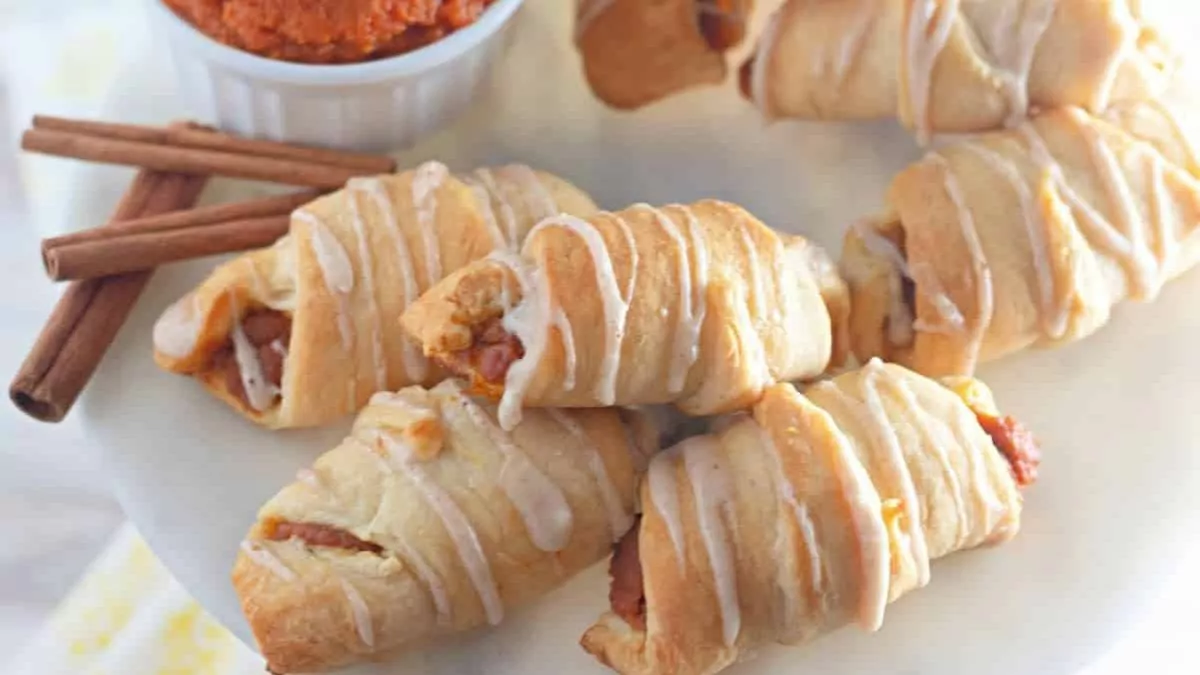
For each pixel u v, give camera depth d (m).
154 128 0.58
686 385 0.53
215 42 0.55
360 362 0.54
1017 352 0.57
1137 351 0.56
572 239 0.52
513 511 0.52
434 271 0.54
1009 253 0.55
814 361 0.54
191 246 0.56
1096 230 0.55
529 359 0.51
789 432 0.52
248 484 0.54
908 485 0.52
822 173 0.59
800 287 0.54
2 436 0.59
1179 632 0.57
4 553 0.59
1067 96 0.57
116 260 0.55
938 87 0.57
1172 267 0.56
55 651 0.58
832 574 0.51
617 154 0.59
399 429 0.53
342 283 0.54
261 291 0.55
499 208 0.56
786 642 0.52
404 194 0.55
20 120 0.62
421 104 0.57
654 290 0.52
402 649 0.53
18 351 0.60
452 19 0.56
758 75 0.59
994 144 0.56
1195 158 0.56
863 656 0.53
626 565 0.53
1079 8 0.56
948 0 0.56
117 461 0.54
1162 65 0.57
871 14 0.57
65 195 0.58
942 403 0.53
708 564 0.51
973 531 0.53
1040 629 0.54
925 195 0.55
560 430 0.53
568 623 0.54
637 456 0.54
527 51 0.60
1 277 0.61
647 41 0.58
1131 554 0.54
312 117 0.57
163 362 0.55
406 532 0.52
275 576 0.51
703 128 0.60
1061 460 0.55
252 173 0.57
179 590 0.58
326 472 0.53
